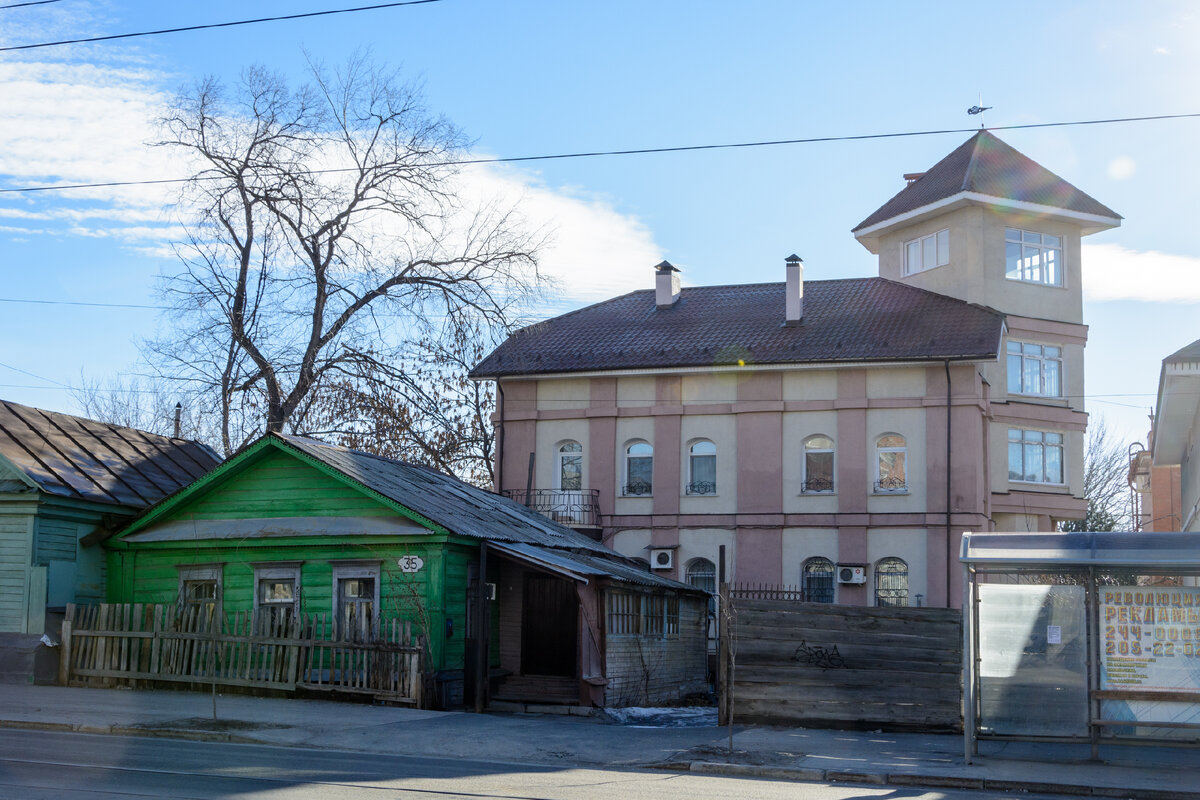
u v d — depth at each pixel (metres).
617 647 23.69
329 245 39.41
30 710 17.75
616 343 38.84
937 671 18.56
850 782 13.96
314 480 23.62
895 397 34.81
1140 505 62.12
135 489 25.84
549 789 12.09
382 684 20.53
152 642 21.80
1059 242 40.75
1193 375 24.00
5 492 23.03
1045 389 39.59
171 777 11.63
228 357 38.66
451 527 22.23
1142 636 14.84
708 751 15.62
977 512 33.72
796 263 37.94
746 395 36.31
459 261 40.59
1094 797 13.09
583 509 37.03
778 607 19.38
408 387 40.69
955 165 41.19
